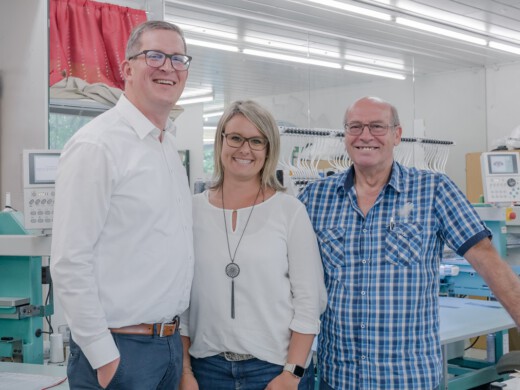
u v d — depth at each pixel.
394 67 7.95
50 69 3.51
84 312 1.61
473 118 8.28
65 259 1.61
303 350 1.88
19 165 3.52
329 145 4.18
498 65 8.07
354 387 1.94
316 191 2.13
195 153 6.79
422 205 1.97
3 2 3.55
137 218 1.71
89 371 1.69
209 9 5.40
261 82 6.94
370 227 1.98
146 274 1.73
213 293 1.91
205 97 6.89
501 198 4.10
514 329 4.80
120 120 1.75
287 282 1.94
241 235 1.92
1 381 2.34
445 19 6.18
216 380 1.93
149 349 1.75
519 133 6.73
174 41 1.79
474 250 1.90
